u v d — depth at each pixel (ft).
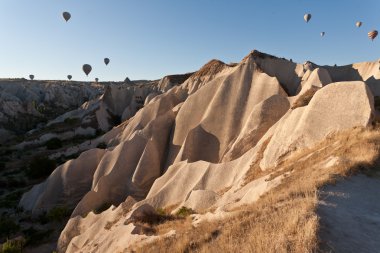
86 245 62.28
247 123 88.58
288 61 133.08
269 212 26.96
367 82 123.65
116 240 52.49
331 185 32.01
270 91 107.86
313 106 62.18
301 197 29.14
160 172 113.91
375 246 20.59
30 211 108.58
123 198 104.88
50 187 112.88
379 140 43.42
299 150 58.85
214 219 36.58
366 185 32.22
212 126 111.96
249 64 120.57
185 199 72.95
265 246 20.36
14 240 80.38
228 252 22.24
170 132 125.59
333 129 56.03
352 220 23.97
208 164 78.48
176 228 43.86
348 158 39.45
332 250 19.48
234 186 66.08
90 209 96.84
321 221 22.82
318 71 99.14
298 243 19.85
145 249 36.06
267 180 49.80
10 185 135.54
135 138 117.08
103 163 112.57
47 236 86.74
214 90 123.85
